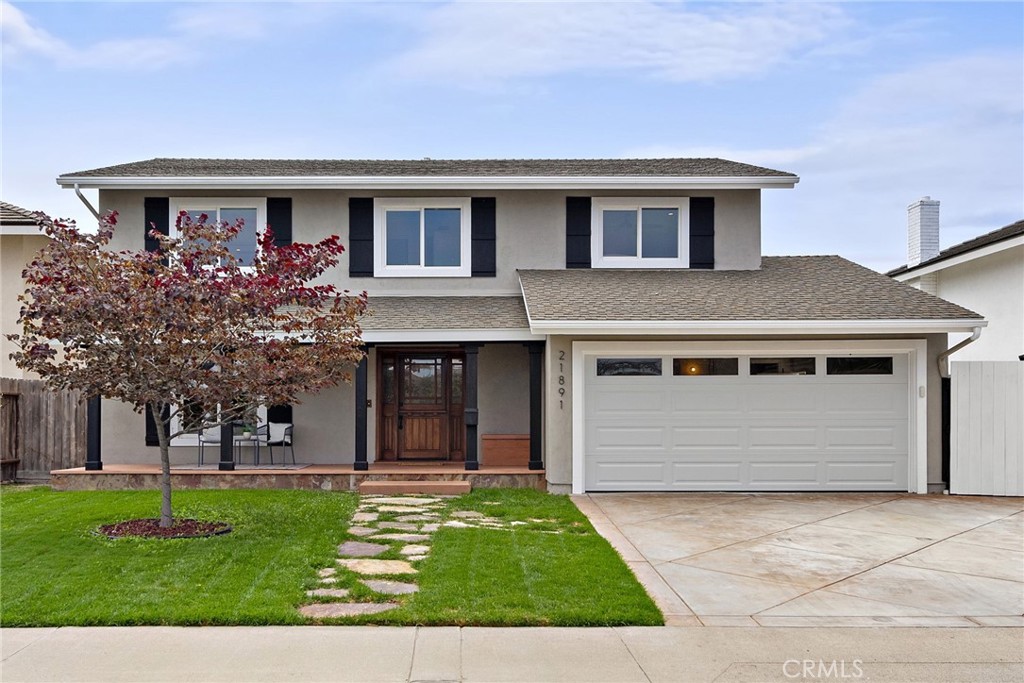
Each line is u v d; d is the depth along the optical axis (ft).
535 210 46.96
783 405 39.75
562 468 39.06
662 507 35.17
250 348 27.71
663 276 45.60
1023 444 38.60
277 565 23.40
